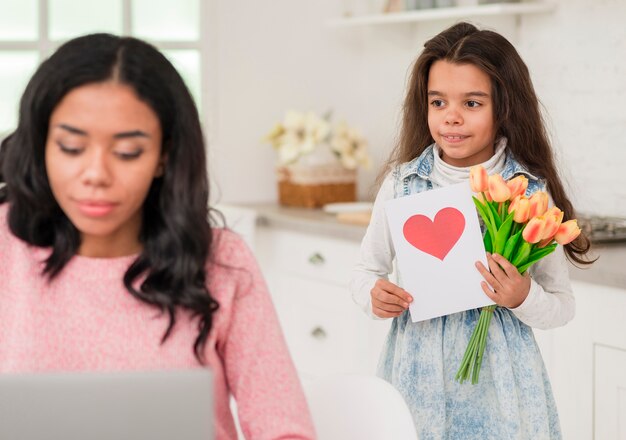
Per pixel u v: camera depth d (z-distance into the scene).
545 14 3.38
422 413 2.00
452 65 2.01
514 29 3.51
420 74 2.12
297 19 4.20
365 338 3.32
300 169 3.94
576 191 3.30
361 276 2.15
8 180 1.16
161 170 1.17
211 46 4.05
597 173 3.22
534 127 2.07
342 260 3.37
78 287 1.18
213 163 4.08
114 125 1.07
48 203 1.16
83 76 1.07
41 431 0.89
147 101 1.09
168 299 1.16
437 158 2.08
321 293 3.50
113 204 1.08
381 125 4.18
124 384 0.89
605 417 2.49
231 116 4.11
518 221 1.84
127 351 1.16
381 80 4.17
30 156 1.14
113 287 1.18
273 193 4.23
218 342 1.23
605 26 3.16
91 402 0.89
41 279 1.18
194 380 0.90
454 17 3.69
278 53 4.17
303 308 3.61
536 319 1.93
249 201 4.17
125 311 1.17
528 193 2.04
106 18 3.88
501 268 1.91
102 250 1.19
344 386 1.49
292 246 3.63
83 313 1.17
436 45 2.06
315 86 4.25
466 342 1.99
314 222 3.47
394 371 2.08
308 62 4.23
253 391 1.19
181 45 4.00
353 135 3.96
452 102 2.01
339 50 4.29
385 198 2.14
